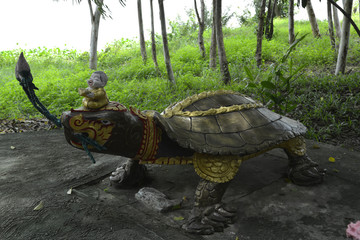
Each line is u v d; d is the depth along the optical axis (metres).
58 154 3.74
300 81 6.10
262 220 2.30
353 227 2.08
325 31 11.45
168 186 2.87
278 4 15.76
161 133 2.30
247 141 2.30
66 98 6.38
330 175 2.99
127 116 2.08
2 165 3.38
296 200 2.57
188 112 2.41
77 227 2.16
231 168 2.29
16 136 4.60
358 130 4.23
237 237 2.11
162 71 8.30
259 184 2.85
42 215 2.31
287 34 11.55
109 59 11.18
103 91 1.95
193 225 2.15
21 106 6.21
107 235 2.07
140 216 2.34
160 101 5.97
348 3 5.98
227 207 2.27
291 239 2.07
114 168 3.25
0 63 10.90
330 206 2.47
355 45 8.71
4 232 2.11
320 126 4.52
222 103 2.57
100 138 1.97
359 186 2.77
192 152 2.37
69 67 10.48
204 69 8.12
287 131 2.56
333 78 6.15
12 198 2.59
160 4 6.46
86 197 2.62
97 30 8.96
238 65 8.07
